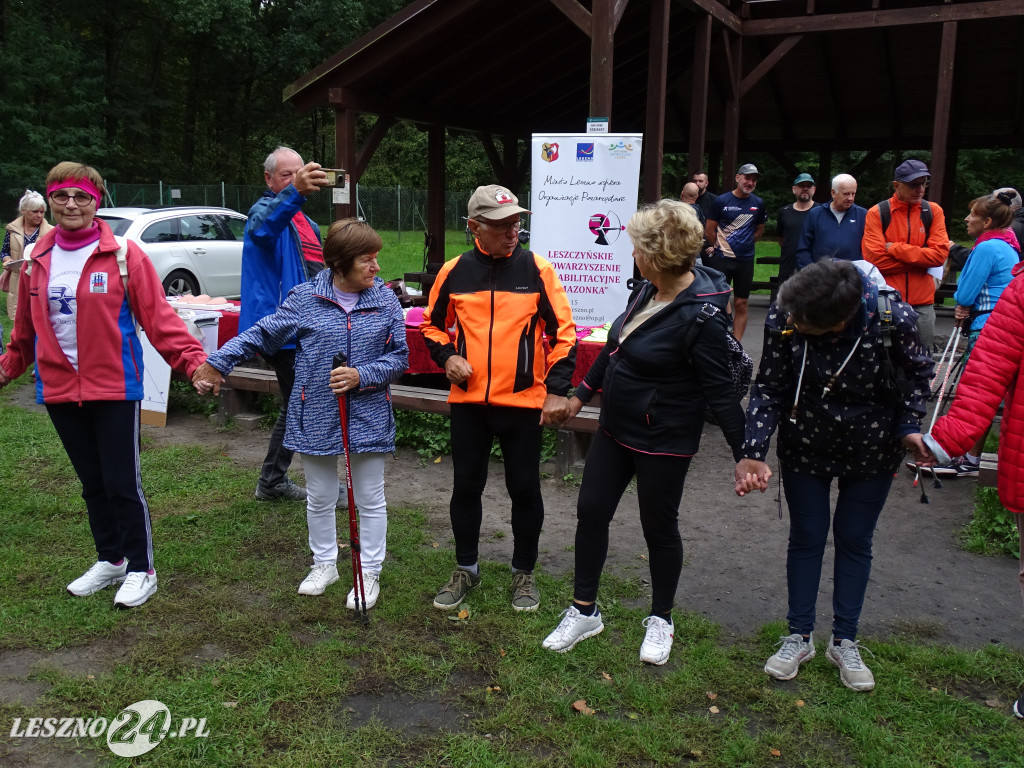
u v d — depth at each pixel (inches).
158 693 116.4
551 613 142.2
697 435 122.1
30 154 1127.6
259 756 104.7
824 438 117.0
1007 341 109.8
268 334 138.3
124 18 1284.4
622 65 470.9
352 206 364.5
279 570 156.9
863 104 623.5
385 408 142.1
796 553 124.4
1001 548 171.0
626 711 116.6
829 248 259.6
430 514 189.2
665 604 129.5
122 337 135.5
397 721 112.8
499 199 130.1
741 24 428.8
